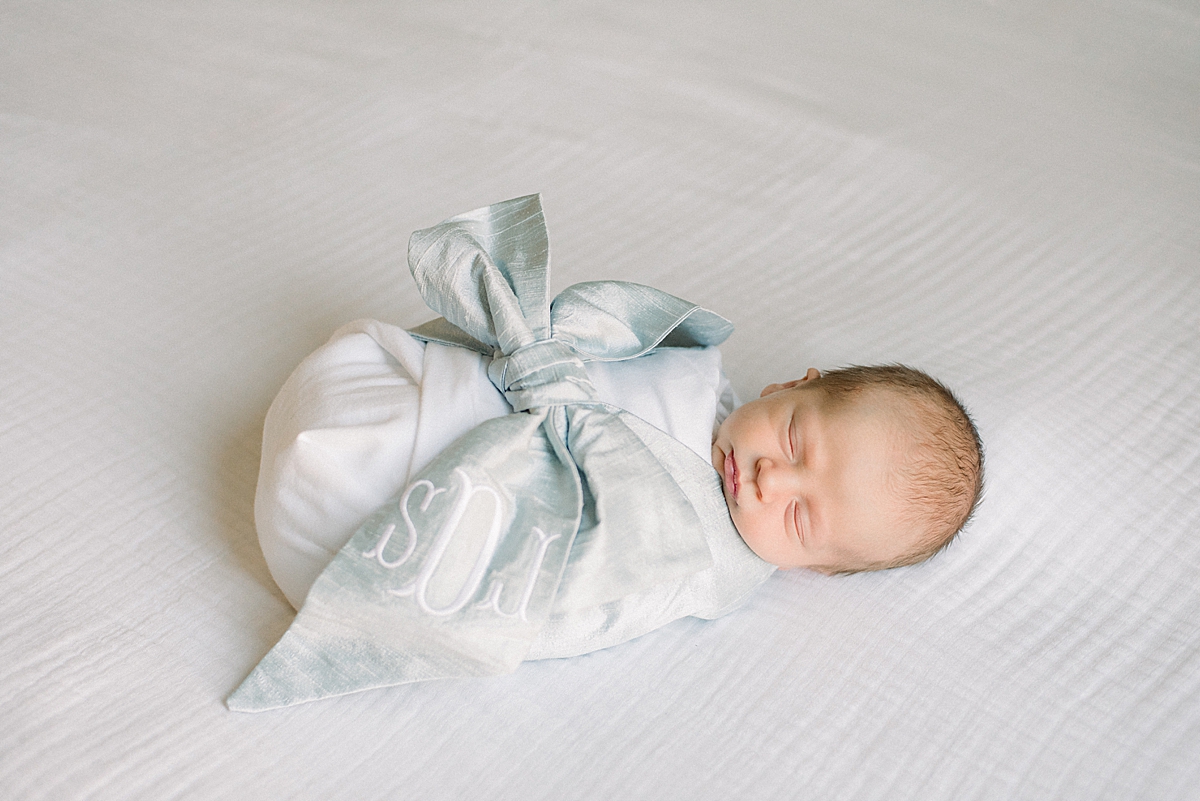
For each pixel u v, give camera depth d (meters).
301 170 1.96
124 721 1.07
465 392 1.20
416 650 1.09
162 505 1.33
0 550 1.24
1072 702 1.26
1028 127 2.24
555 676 1.20
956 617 1.35
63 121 1.99
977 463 1.35
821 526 1.25
